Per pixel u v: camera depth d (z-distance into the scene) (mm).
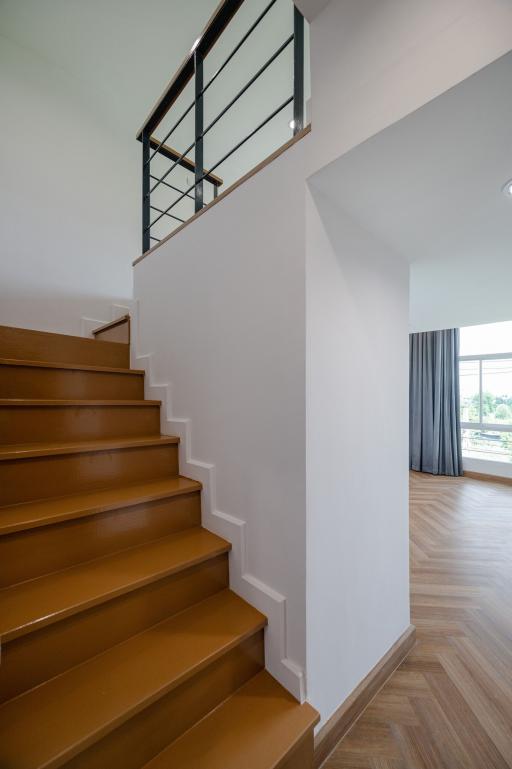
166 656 911
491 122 745
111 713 744
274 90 2576
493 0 625
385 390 1347
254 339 1147
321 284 1023
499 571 2207
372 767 989
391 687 1268
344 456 1117
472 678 1317
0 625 774
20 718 731
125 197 2967
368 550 1236
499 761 1012
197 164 1547
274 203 1074
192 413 1479
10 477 1094
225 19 1426
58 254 2562
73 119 2645
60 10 2084
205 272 1402
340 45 881
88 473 1269
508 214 1161
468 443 5145
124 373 1785
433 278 1800
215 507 1331
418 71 724
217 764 809
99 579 980
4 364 1383
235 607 1124
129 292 2977
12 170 2352
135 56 2400
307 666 968
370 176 954
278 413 1051
